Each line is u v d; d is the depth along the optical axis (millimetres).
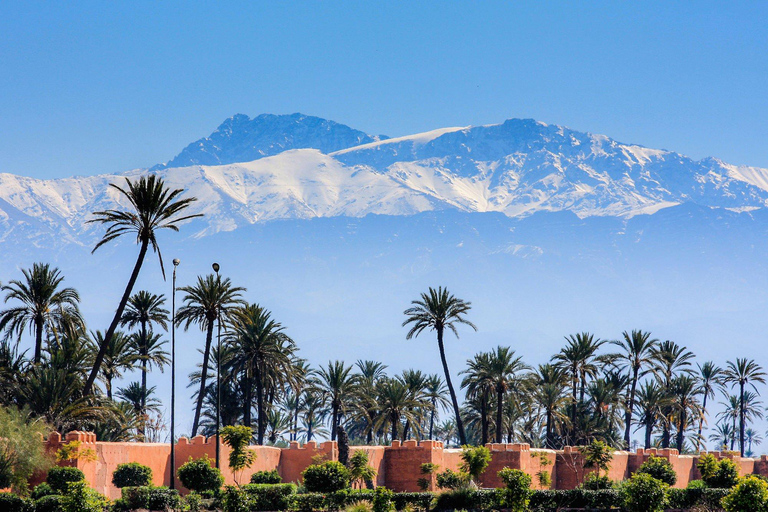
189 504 157000
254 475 191125
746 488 146000
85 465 159250
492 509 169875
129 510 150375
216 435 177750
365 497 169750
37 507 143500
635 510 156500
